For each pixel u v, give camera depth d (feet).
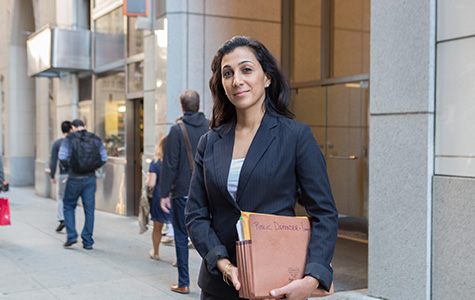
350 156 26.00
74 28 40.45
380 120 15.51
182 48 27.09
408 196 14.80
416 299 14.64
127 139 34.42
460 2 13.89
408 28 14.80
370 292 15.84
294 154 6.65
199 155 7.29
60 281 18.66
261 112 6.93
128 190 34.60
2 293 17.19
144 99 30.89
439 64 14.37
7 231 29.12
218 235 6.84
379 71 15.52
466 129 13.76
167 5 27.09
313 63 28.22
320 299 15.67
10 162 58.90
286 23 29.43
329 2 27.37
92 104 39.40
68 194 24.20
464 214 13.61
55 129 45.57
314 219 6.62
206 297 7.02
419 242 14.55
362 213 25.40
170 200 17.56
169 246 24.89
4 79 61.05
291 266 6.28
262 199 6.60
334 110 26.91
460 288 13.74
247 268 6.12
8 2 59.11
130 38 33.94
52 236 27.58
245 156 6.70
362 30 25.66
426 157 14.39
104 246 24.88
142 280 18.75
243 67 6.77
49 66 38.32
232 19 28.22
